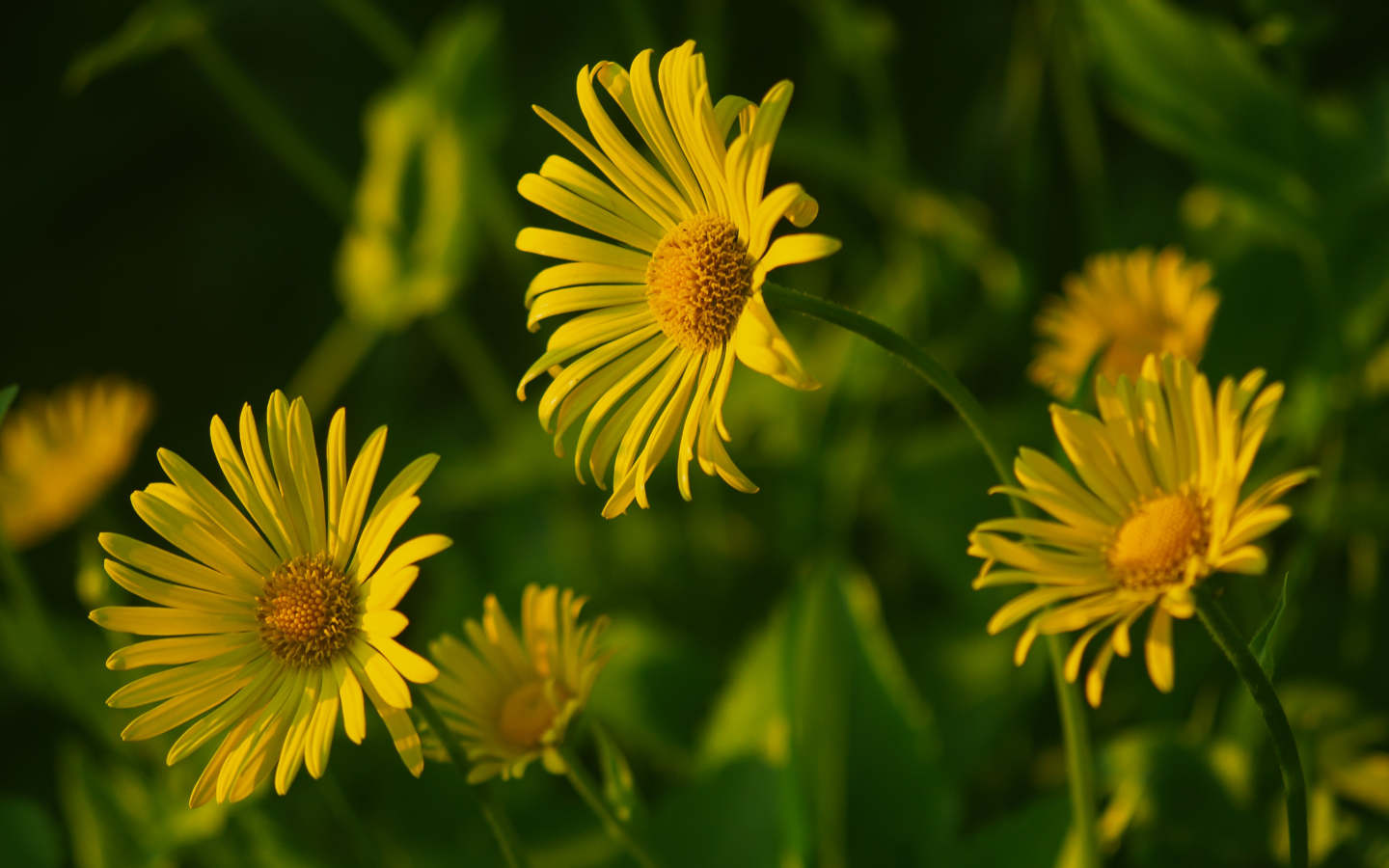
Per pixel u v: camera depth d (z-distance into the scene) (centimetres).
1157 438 58
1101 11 73
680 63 60
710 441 59
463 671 62
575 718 61
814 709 71
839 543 88
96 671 80
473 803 75
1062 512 58
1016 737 76
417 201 94
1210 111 74
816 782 70
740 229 60
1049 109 92
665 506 96
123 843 74
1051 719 76
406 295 93
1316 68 96
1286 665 74
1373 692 73
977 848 68
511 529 92
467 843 74
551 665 62
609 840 73
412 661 58
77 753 75
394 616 58
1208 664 72
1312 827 69
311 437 60
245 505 60
